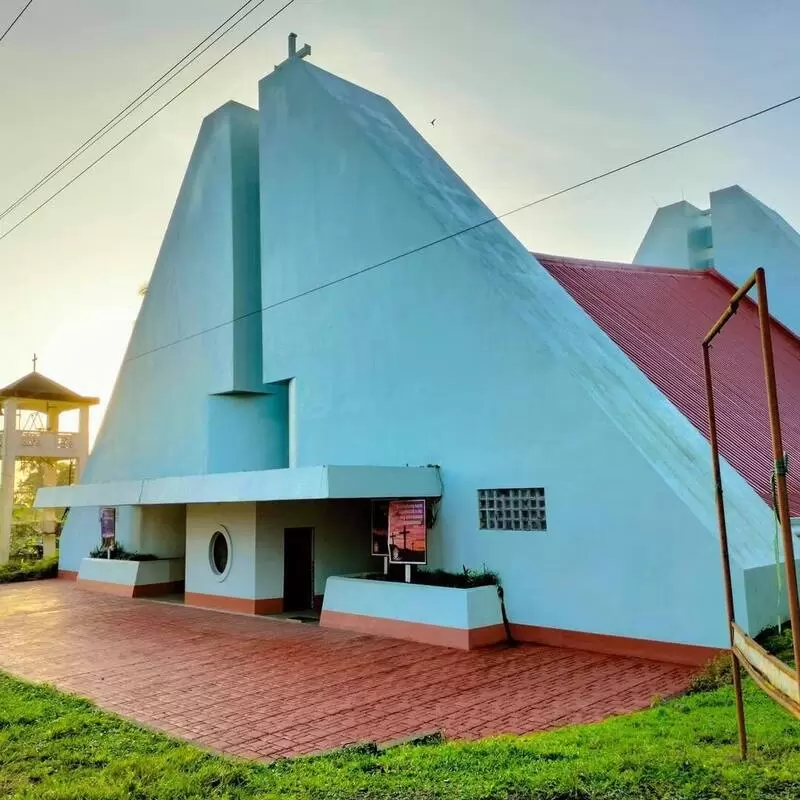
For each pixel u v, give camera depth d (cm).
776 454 450
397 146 1764
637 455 1134
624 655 1120
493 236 1661
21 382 2866
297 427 1802
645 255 2836
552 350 1270
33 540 3803
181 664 1141
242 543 1689
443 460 1435
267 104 1991
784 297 2377
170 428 2203
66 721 768
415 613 1298
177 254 2269
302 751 715
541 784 522
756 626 1018
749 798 481
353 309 1678
